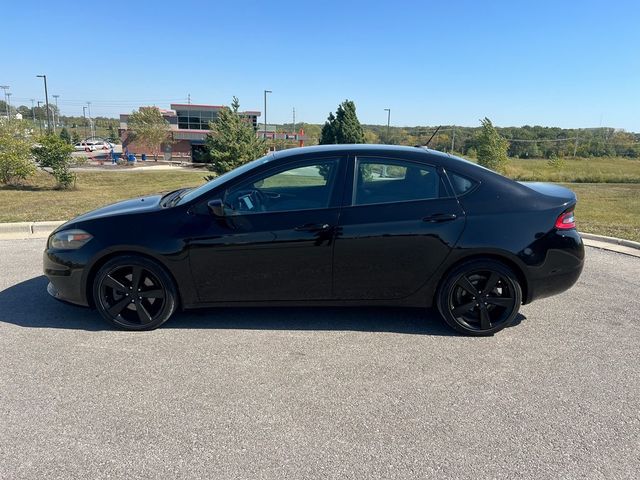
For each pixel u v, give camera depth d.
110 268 3.74
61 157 18.52
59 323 4.01
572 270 3.80
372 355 3.51
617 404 2.90
